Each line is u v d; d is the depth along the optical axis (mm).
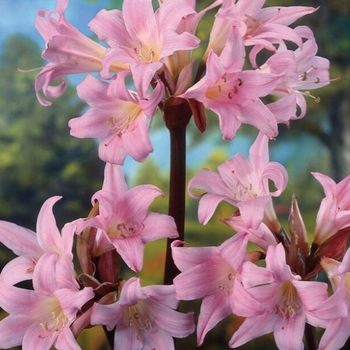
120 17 949
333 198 960
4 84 2984
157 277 2621
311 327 976
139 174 2949
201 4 2422
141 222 936
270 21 985
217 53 978
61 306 912
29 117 2996
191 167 2955
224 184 963
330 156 2945
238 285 896
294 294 933
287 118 954
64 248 949
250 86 923
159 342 933
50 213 964
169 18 924
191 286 914
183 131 980
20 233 990
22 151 2988
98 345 2594
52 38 977
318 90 2932
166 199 2855
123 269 2613
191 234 2746
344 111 2930
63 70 995
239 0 979
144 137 921
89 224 918
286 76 945
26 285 2768
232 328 2594
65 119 2986
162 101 972
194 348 2414
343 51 2914
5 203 2951
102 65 950
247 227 892
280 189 914
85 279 937
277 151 2959
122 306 900
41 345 945
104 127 957
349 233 957
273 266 891
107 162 963
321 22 2916
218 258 920
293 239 952
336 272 878
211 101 917
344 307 882
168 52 902
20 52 3010
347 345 1788
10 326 957
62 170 2996
